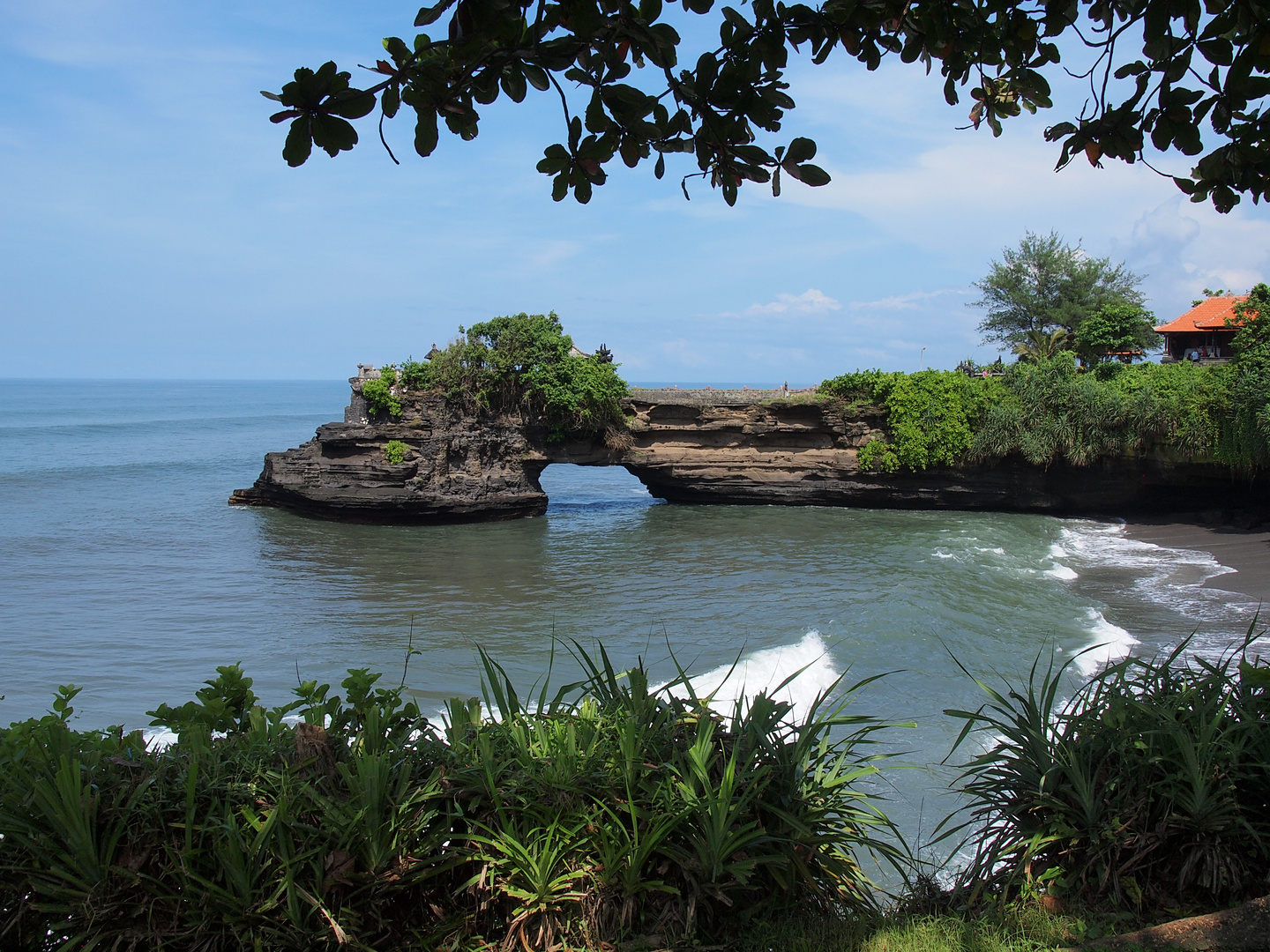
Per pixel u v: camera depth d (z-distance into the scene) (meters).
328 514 49.97
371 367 52.31
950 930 4.68
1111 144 4.87
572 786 4.63
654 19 3.82
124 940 3.88
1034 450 47.12
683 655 21.78
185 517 50.88
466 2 3.43
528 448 54.28
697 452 55.88
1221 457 42.16
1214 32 4.28
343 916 4.06
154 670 21.80
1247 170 4.80
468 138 4.04
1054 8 4.61
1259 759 5.07
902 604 24.75
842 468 52.62
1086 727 5.49
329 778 4.41
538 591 31.81
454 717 5.22
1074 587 29.59
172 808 4.11
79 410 185.12
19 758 4.15
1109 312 60.00
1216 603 27.05
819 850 5.16
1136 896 4.83
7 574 34.53
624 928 4.51
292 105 3.66
